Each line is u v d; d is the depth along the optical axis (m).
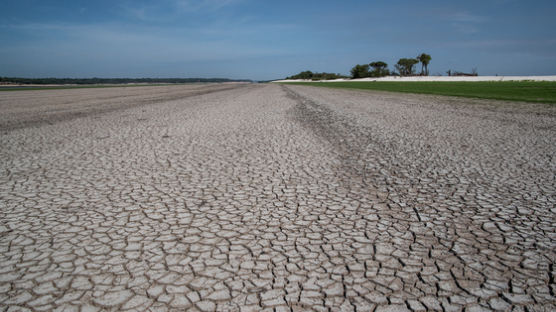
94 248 2.52
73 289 2.04
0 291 2.02
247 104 15.25
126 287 2.06
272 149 5.76
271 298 1.95
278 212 3.15
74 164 4.80
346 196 3.54
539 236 2.65
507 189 3.69
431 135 6.90
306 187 3.83
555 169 4.39
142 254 2.43
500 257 2.36
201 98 20.25
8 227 2.86
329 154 5.38
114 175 4.29
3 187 3.83
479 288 2.02
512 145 5.87
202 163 4.86
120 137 6.88
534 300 1.91
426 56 72.38
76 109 12.89
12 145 6.09
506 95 17.44
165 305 1.89
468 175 4.21
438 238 2.63
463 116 9.77
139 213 3.14
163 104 15.46
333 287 2.04
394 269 2.22
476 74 64.38
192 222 2.95
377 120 9.16
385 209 3.20
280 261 2.33
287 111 11.92
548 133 6.92
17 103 16.06
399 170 4.46
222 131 7.60
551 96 16.27
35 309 1.87
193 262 2.33
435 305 1.88
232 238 2.66
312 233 2.73
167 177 4.21
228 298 1.95
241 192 3.68
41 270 2.24
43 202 3.40
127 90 34.41
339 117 9.91
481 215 3.04
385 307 1.87
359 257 2.37
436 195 3.55
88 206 3.30
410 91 24.08
